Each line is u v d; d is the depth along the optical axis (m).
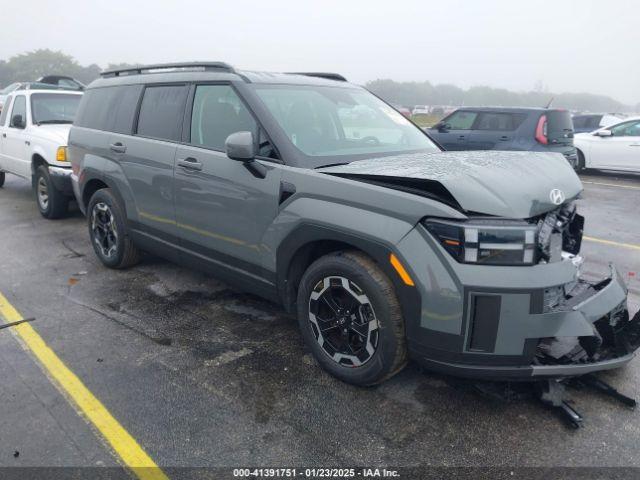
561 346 2.78
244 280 3.73
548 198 2.80
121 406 2.95
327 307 3.21
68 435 2.71
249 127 3.58
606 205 9.25
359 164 3.29
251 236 3.53
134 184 4.54
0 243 6.18
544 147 10.12
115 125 4.87
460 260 2.58
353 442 2.67
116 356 3.51
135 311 4.24
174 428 2.77
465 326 2.61
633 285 4.98
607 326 2.97
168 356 3.52
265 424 2.81
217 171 3.68
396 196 2.76
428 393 3.09
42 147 7.20
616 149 12.87
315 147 3.51
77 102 8.69
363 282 2.88
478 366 2.68
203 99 3.99
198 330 3.90
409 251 2.69
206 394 3.08
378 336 2.90
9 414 2.87
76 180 5.48
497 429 2.77
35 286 4.78
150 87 4.56
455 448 2.63
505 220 2.59
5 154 8.62
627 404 3.00
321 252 3.33
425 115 48.47
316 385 3.17
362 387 3.14
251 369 3.36
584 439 2.70
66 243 6.21
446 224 2.60
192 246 4.09
